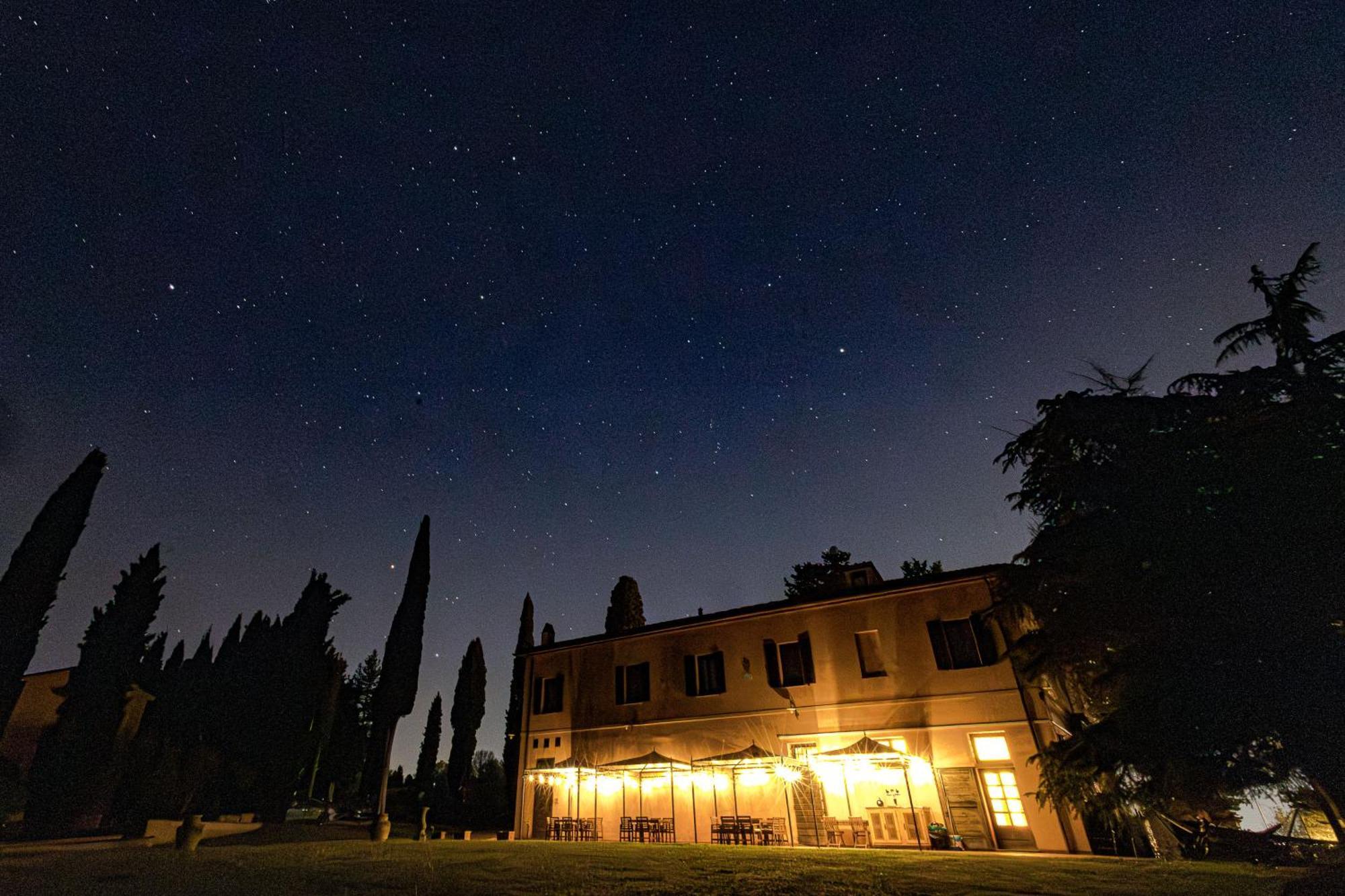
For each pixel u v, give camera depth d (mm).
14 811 17797
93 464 20109
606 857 12695
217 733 22797
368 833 22875
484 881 9453
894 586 18953
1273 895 7730
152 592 21281
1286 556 10969
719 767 19047
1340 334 12641
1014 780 15828
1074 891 8695
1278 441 11773
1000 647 17094
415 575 31578
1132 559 12570
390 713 27281
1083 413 14508
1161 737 11570
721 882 9648
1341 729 10242
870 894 8656
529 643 41812
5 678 17078
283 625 26156
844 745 18000
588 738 22234
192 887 8641
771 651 20188
